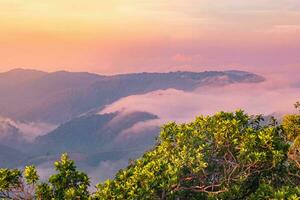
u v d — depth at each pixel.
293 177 29.44
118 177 26.34
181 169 25.31
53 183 22.23
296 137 30.23
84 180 22.56
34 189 21.67
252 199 22.88
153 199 22.22
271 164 26.42
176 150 27.80
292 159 29.72
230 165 27.22
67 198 21.14
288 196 20.62
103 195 21.22
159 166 23.30
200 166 24.88
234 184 26.64
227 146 27.31
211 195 25.83
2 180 21.14
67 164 22.72
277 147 26.98
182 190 25.64
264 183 25.05
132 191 21.42
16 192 21.53
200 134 29.00
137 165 26.69
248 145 26.31
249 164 25.83
